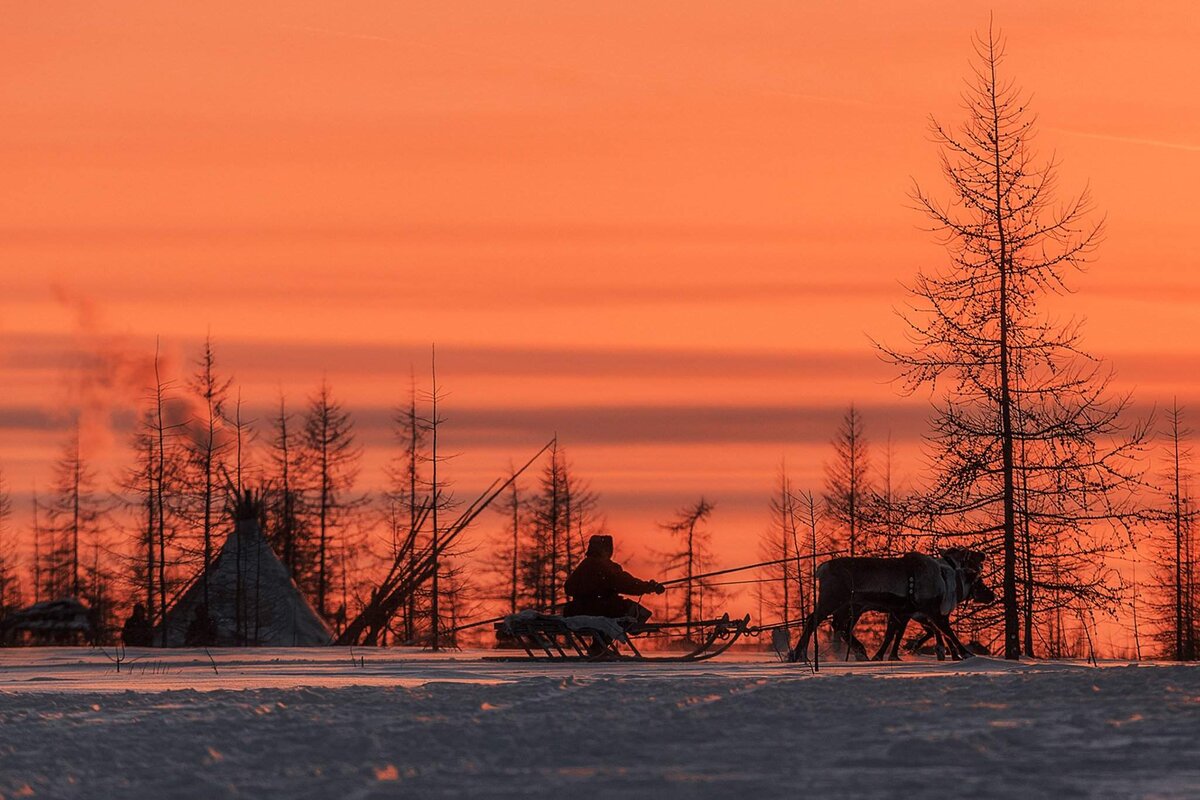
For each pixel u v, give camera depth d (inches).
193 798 1572.3
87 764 1813.5
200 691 2647.6
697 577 4394.7
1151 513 5506.9
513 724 2010.3
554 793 1510.8
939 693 2253.9
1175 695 2113.7
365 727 2036.2
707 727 1945.1
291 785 1622.8
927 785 1504.7
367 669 3764.8
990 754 1683.1
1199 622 7106.3
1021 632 5526.6
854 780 1541.6
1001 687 2292.1
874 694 2263.8
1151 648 7209.6
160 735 2033.7
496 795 1512.1
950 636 4274.1
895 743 1742.1
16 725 2178.9
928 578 4239.7
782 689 2373.3
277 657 4768.7
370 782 1624.0
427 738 1909.4
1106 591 5462.6
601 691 2422.5
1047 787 1480.1
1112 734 1801.2
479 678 3248.0
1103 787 1480.1
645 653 4616.1
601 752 1779.0
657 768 1654.8
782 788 1501.0
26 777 1723.7
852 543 6122.1
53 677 3511.3
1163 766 1595.7
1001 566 5477.4
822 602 4239.7
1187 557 7140.8
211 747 1913.1
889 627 4343.0
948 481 5516.7
